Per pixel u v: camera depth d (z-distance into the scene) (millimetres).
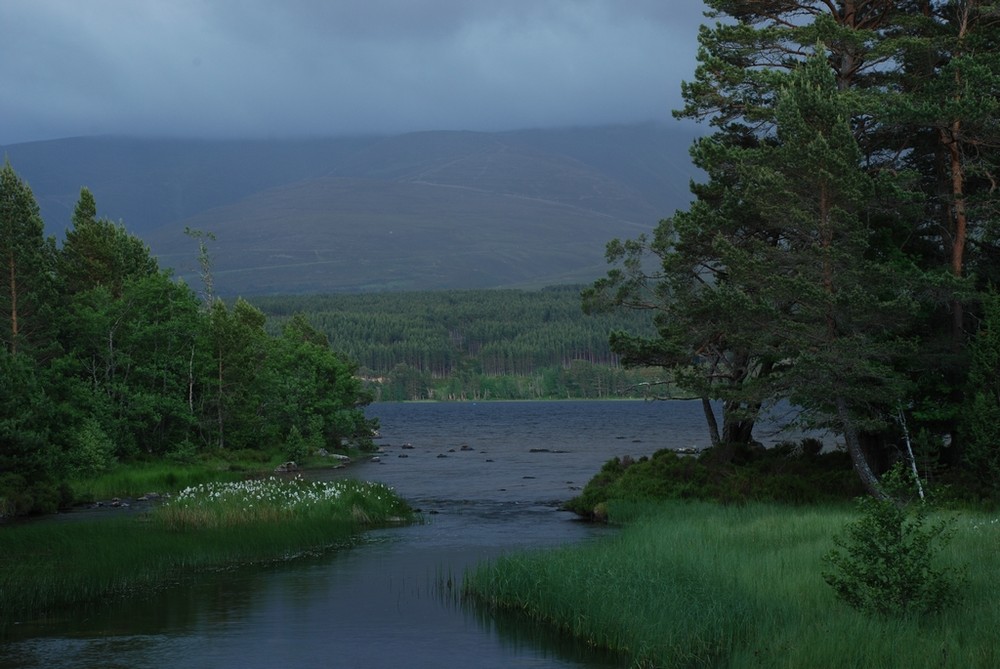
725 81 37469
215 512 31500
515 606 19703
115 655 15836
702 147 37594
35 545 26172
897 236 35688
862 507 16109
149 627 17969
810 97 31391
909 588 15047
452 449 92125
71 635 17328
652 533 26000
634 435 117125
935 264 35969
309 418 77562
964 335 34469
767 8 38719
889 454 36094
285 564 25359
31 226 67625
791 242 33156
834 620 14438
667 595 16703
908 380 31672
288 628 17875
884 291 31734
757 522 27031
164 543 26625
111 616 18984
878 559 15727
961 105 30906
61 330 62156
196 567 24875
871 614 14750
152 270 80562
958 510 26047
